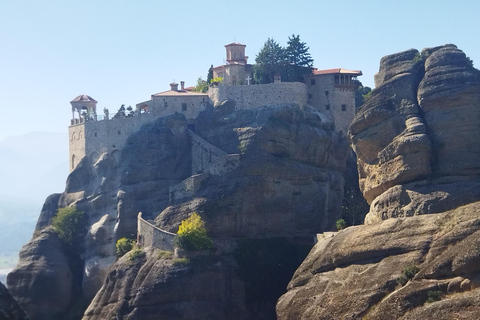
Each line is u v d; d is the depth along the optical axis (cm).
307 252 15050
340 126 17000
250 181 15288
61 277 16475
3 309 11681
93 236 16588
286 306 12038
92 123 17512
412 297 10138
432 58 13088
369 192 13038
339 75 17088
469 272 9888
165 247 14825
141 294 14138
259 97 16662
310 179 15750
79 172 17550
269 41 17550
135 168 16588
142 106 17650
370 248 11369
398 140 12594
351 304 10869
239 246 14900
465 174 12188
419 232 11062
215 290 14238
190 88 19512
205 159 16388
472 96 12475
